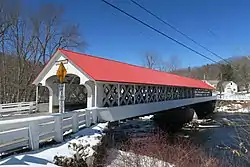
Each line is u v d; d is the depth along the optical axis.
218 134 19.20
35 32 29.33
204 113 35.94
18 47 27.88
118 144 9.91
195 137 18.17
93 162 6.57
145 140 10.42
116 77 14.11
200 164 8.61
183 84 25.33
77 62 12.99
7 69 27.42
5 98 26.42
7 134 5.50
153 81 18.42
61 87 9.66
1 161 4.96
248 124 12.45
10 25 27.05
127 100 15.05
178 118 23.19
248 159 10.75
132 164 6.96
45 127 6.84
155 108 18.20
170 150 8.85
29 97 28.08
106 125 10.87
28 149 6.06
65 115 8.16
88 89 12.57
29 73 28.42
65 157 5.79
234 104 39.34
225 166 10.16
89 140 7.80
